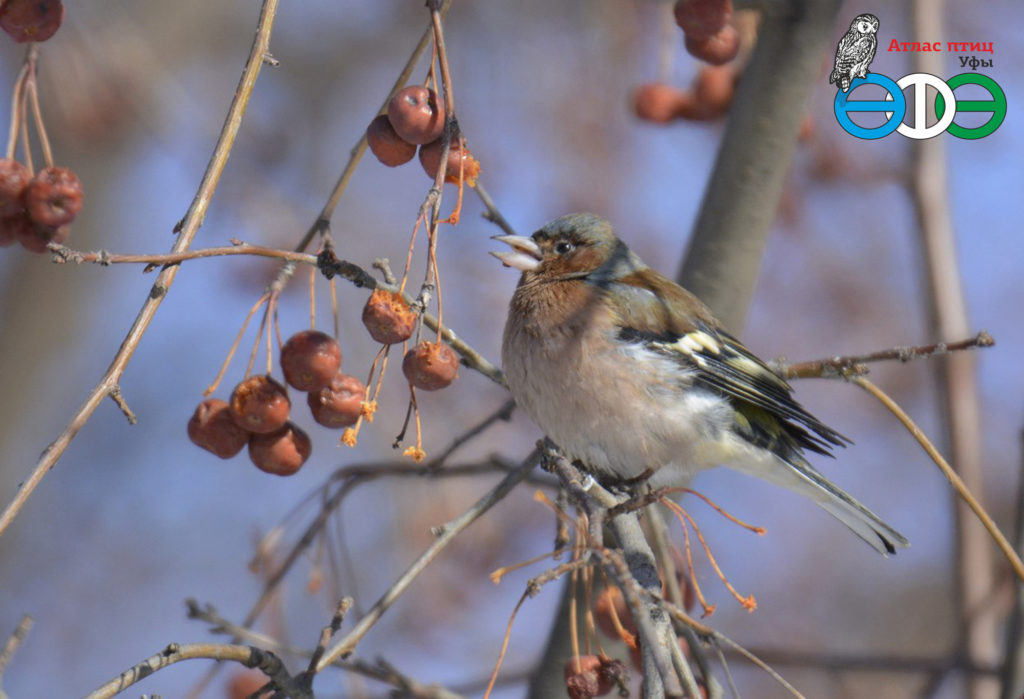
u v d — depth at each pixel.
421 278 13.78
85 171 15.38
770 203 8.73
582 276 9.04
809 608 14.49
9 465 15.05
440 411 12.70
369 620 6.47
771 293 14.82
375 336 6.08
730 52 7.95
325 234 6.39
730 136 8.73
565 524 7.12
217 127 13.79
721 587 14.50
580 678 6.25
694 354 8.63
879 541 8.90
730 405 8.78
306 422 14.25
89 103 12.94
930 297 10.33
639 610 4.98
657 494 6.16
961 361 10.20
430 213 5.87
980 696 9.24
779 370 8.00
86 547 14.88
